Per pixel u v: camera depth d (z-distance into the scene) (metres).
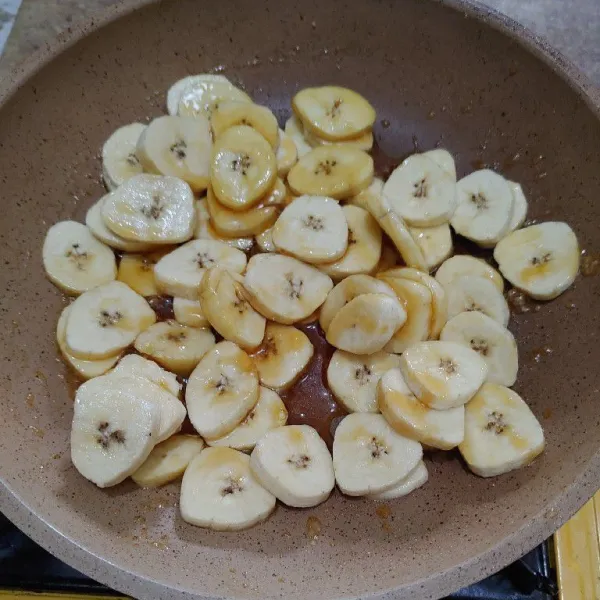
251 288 0.26
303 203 0.28
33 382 0.25
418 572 0.20
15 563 0.24
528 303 0.28
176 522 0.23
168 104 0.31
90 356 0.26
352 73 0.32
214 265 0.27
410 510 0.23
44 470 0.23
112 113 0.30
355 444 0.24
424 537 0.22
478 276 0.27
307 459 0.24
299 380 0.27
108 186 0.30
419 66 0.31
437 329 0.26
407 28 0.30
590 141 0.27
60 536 0.20
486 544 0.20
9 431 0.23
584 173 0.27
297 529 0.23
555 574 0.24
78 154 0.30
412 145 0.31
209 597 0.19
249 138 0.28
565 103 0.27
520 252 0.28
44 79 0.27
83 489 0.23
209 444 0.25
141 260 0.29
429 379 0.24
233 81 0.32
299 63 0.32
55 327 0.27
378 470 0.24
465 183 0.29
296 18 0.31
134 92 0.31
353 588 0.20
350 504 0.24
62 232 0.28
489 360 0.26
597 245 0.26
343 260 0.27
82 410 0.23
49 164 0.29
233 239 0.29
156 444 0.24
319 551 0.22
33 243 0.28
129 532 0.22
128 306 0.27
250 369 0.25
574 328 0.26
